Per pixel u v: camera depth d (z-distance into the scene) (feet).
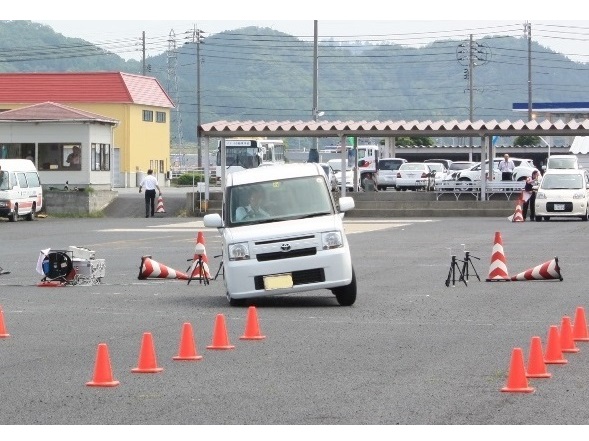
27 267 97.86
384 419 35.63
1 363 47.16
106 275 89.56
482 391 40.22
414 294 73.61
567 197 160.86
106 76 284.20
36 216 187.83
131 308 67.21
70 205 191.31
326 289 68.74
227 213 67.97
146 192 185.06
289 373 44.14
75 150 204.74
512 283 80.64
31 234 143.23
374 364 46.19
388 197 193.67
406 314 63.10
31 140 205.36
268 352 49.52
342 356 48.32
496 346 51.13
